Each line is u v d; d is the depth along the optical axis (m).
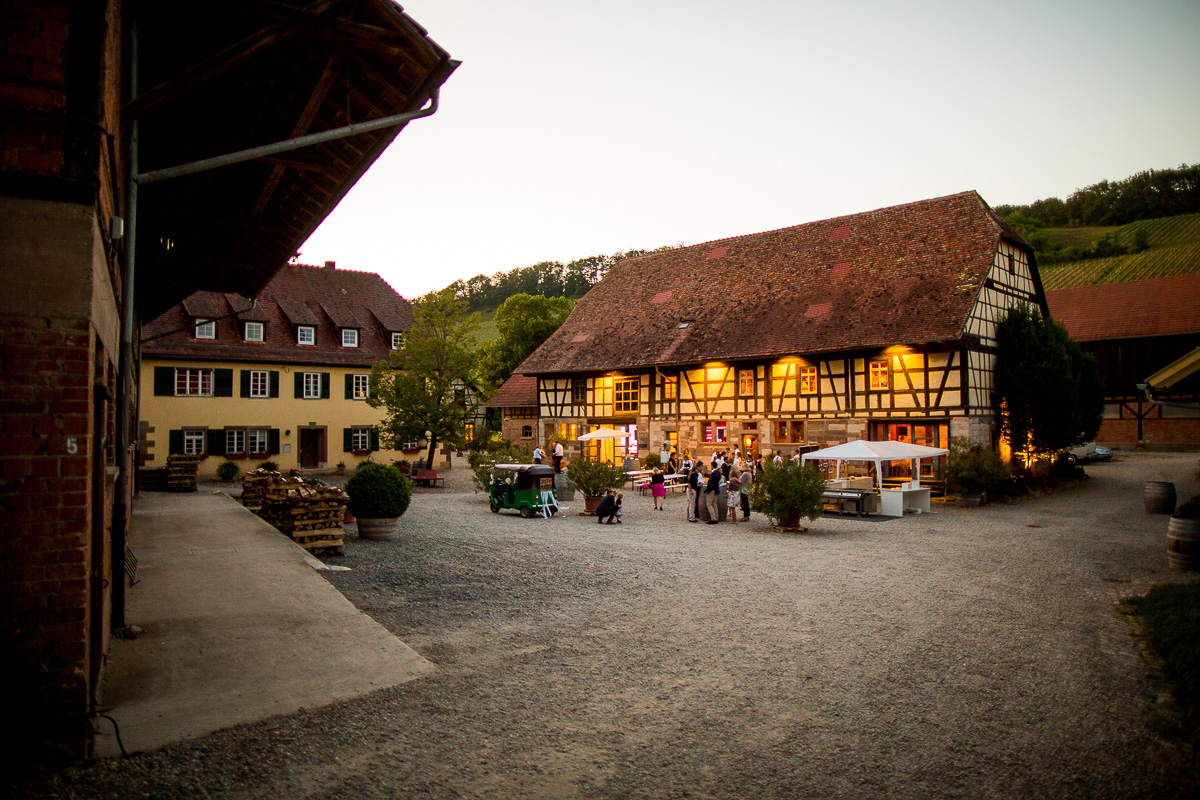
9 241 3.72
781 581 9.59
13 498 3.69
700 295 32.41
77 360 3.86
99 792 3.68
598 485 17.86
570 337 35.25
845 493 18.31
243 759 4.11
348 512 14.30
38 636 3.71
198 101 8.16
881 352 24.56
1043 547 12.79
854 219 30.23
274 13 5.65
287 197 9.40
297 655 5.73
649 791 3.94
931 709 5.16
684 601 8.37
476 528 14.88
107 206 4.71
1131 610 8.08
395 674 5.50
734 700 5.29
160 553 9.52
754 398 27.86
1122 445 38.84
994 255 24.48
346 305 35.22
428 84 6.59
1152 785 4.06
